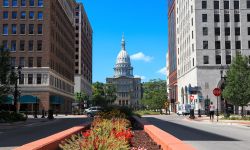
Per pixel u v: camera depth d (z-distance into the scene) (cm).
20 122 4247
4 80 4291
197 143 1903
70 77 12544
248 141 2023
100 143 774
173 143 1077
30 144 1002
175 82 12262
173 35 12812
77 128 1850
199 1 8700
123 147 805
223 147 1714
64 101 10975
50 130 3186
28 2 8856
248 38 8625
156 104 12425
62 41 10819
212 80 8469
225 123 4238
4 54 4353
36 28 8800
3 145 1914
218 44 8600
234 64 5466
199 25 8644
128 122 2308
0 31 8806
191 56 9094
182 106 9169
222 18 8638
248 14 8688
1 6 8850
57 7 9938
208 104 8256
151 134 1739
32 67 8719
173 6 12706
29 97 8544
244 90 5319
